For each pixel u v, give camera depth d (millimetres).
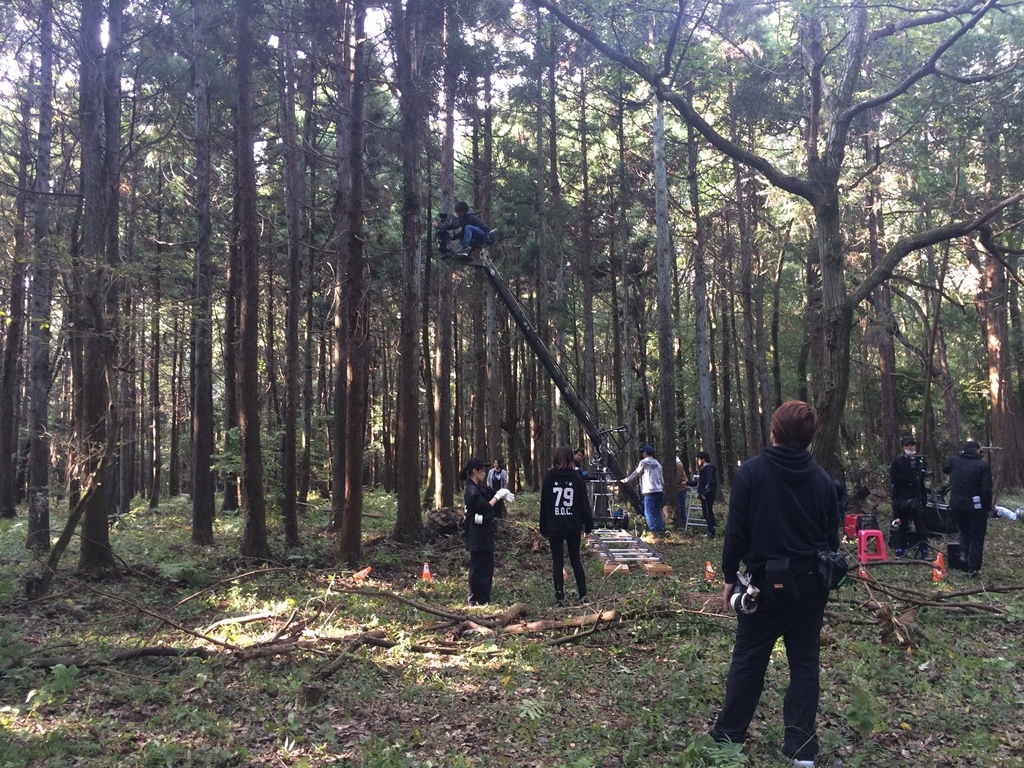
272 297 24094
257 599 8961
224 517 19172
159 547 12922
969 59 14914
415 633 7055
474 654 6398
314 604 8344
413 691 5418
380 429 40281
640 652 6465
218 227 22906
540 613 7926
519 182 26469
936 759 4090
